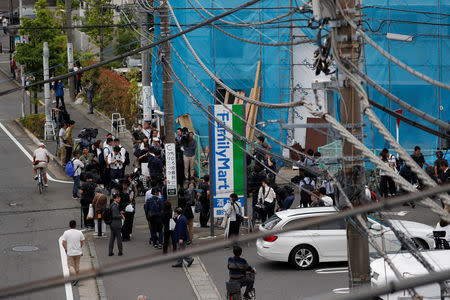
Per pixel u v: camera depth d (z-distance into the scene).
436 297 21.97
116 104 70.56
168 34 40.97
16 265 33.75
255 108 55.34
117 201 36.06
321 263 35.09
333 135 17.25
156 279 32.59
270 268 34.44
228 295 27.44
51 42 69.38
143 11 43.94
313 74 56.12
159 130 59.28
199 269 34.16
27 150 60.00
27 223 41.28
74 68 73.12
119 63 82.50
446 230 28.92
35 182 50.91
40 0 71.81
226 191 39.28
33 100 69.75
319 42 17.44
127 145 61.16
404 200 6.68
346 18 16.11
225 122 38.69
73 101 78.88
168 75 42.84
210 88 56.66
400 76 55.03
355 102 16.61
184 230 34.16
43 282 6.21
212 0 55.34
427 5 54.72
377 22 54.50
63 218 42.59
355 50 16.69
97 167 48.31
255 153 47.03
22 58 68.62
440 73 54.97
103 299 29.58
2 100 80.00
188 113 56.59
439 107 55.03
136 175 48.53
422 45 54.94
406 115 55.19
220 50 56.38
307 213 34.00
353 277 16.83
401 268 25.33
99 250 37.06
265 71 56.44
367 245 16.83
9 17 99.38
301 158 47.78
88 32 82.00
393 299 23.33
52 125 63.69
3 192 48.00
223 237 39.12
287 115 56.22
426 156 54.25
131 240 39.34
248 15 55.97
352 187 16.77
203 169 52.34
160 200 37.50
